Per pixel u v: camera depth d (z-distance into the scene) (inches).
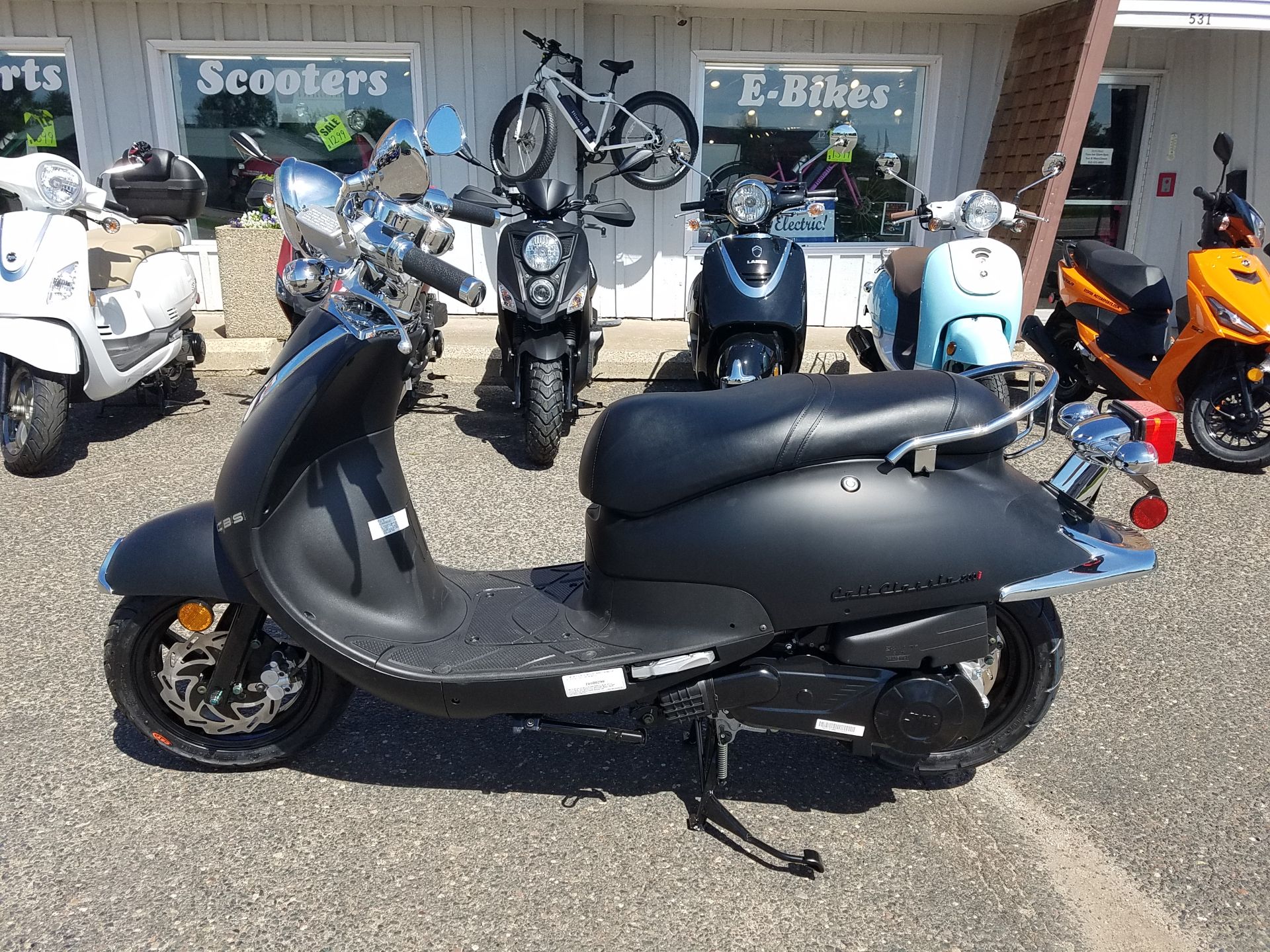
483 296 85.0
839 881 97.0
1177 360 221.9
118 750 116.3
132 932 89.0
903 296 243.8
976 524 94.3
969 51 344.2
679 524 97.2
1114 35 366.0
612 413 101.5
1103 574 94.1
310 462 102.6
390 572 107.0
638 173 332.8
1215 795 110.6
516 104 317.1
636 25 330.6
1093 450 100.0
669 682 98.5
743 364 214.2
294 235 93.3
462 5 318.3
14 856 98.3
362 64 329.4
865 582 93.8
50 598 152.5
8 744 116.6
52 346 194.7
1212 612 154.5
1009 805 109.1
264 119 334.0
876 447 94.2
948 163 356.2
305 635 101.4
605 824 105.0
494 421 249.0
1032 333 259.9
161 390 243.8
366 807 107.2
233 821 104.5
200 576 103.1
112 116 327.9
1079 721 125.4
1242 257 216.5
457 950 87.6
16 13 317.1
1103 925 91.7
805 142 352.5
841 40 338.6
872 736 99.3
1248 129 354.6
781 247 225.9
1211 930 91.1
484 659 101.4
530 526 182.7
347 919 91.1
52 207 196.4
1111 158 382.6
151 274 226.8
